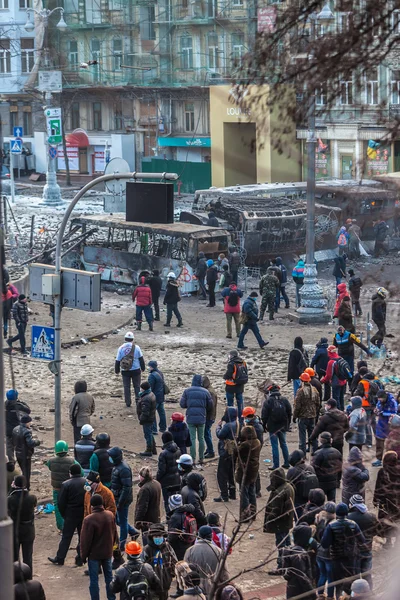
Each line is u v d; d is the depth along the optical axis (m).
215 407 42.06
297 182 95.56
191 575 22.70
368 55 12.95
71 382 55.78
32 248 91.81
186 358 60.94
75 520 31.12
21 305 61.12
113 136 160.00
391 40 12.86
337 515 25.33
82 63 151.88
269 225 87.62
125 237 86.62
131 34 148.88
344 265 74.62
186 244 80.25
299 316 70.19
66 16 158.38
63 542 31.39
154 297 71.62
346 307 49.91
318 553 25.47
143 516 29.81
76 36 158.50
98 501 27.97
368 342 50.34
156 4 141.25
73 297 40.41
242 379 45.81
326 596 23.50
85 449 35.72
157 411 48.16
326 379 46.34
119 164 110.44
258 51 13.29
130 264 83.50
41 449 44.12
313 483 30.67
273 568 30.20
